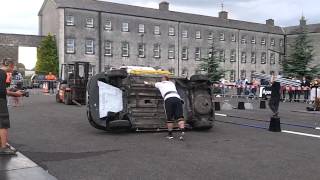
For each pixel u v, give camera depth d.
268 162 8.69
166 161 8.67
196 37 67.50
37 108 21.19
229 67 71.62
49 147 10.11
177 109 11.62
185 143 10.88
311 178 7.48
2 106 8.85
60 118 16.38
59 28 56.12
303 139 11.80
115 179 7.27
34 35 63.06
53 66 56.47
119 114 12.67
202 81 13.52
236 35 72.88
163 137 11.84
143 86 13.20
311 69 41.31
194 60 67.19
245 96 35.53
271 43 78.38
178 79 13.70
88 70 24.52
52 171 7.77
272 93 16.73
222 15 73.50
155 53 63.25
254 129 13.85
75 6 56.81
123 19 60.44
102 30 58.66
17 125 14.07
